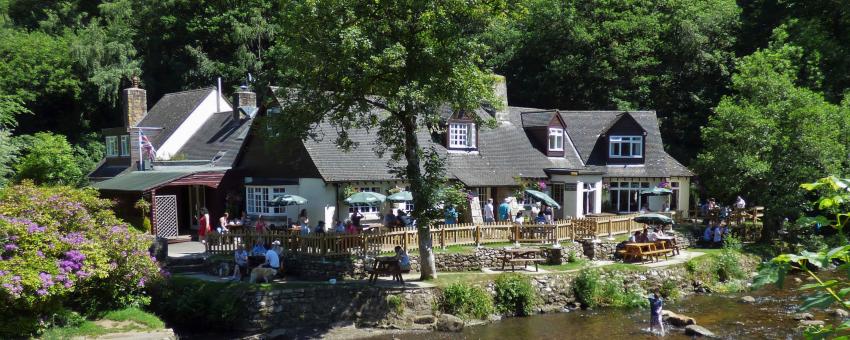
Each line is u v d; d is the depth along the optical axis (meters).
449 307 22.88
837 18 45.34
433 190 23.56
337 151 32.06
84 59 52.53
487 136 38.22
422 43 20.83
